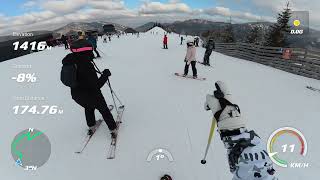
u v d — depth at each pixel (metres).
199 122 5.91
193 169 4.21
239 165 2.85
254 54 18.16
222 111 3.06
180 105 7.00
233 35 60.09
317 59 12.25
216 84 3.29
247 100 7.90
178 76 10.59
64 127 5.55
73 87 4.43
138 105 6.88
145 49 22.11
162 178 3.83
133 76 10.28
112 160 4.39
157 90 8.35
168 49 23.16
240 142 2.87
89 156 4.49
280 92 9.12
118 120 5.79
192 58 10.10
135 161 4.37
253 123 6.11
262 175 2.80
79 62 4.34
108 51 19.25
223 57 20.58
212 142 5.02
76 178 3.95
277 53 15.32
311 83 11.12
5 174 4.04
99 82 4.59
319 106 7.62
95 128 5.29
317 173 4.27
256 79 11.23
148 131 5.38
